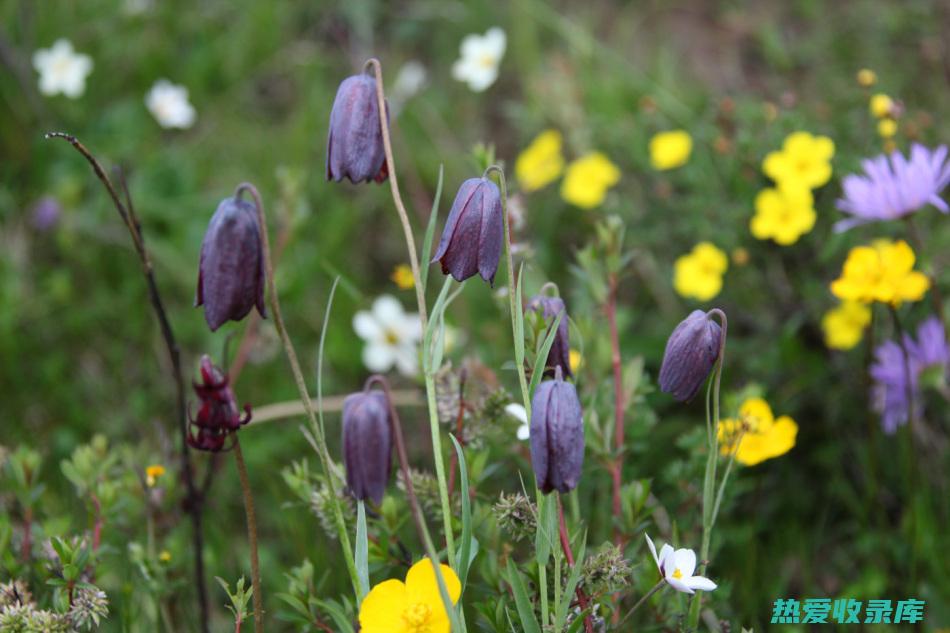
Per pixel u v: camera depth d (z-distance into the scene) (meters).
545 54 0.98
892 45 0.88
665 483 0.63
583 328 0.60
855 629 0.59
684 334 0.49
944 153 0.60
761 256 0.72
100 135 0.89
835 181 0.70
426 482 0.53
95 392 0.73
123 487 0.58
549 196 0.82
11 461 0.56
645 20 0.99
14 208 0.83
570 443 0.46
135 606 0.58
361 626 0.48
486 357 0.70
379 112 0.49
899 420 0.63
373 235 0.84
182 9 0.99
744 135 0.71
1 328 0.74
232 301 0.47
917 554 0.59
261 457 0.67
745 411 0.59
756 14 0.97
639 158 0.78
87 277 0.80
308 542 0.61
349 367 0.75
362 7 0.99
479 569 0.55
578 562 0.47
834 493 0.66
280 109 0.95
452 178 0.87
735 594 0.60
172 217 0.83
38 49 0.93
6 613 0.49
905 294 0.59
